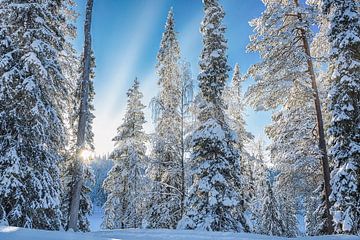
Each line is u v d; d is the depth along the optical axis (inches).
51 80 603.2
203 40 813.2
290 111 806.5
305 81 718.5
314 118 794.2
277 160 814.5
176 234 492.1
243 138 991.0
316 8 741.3
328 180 672.4
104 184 1238.9
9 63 572.1
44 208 564.4
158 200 920.3
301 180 807.7
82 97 603.2
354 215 610.2
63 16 670.5
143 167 1054.4
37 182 558.6
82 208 1034.1
